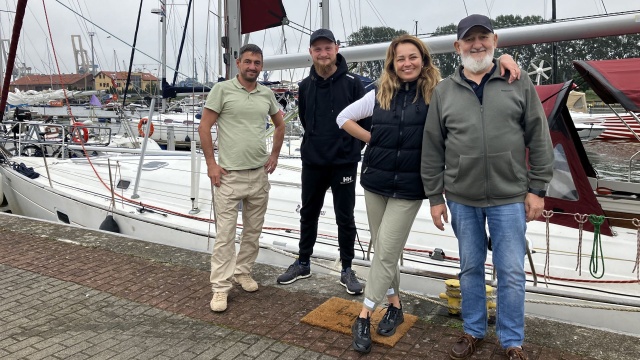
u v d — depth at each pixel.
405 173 2.66
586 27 4.19
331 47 3.26
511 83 2.36
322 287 3.75
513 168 2.38
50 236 5.02
